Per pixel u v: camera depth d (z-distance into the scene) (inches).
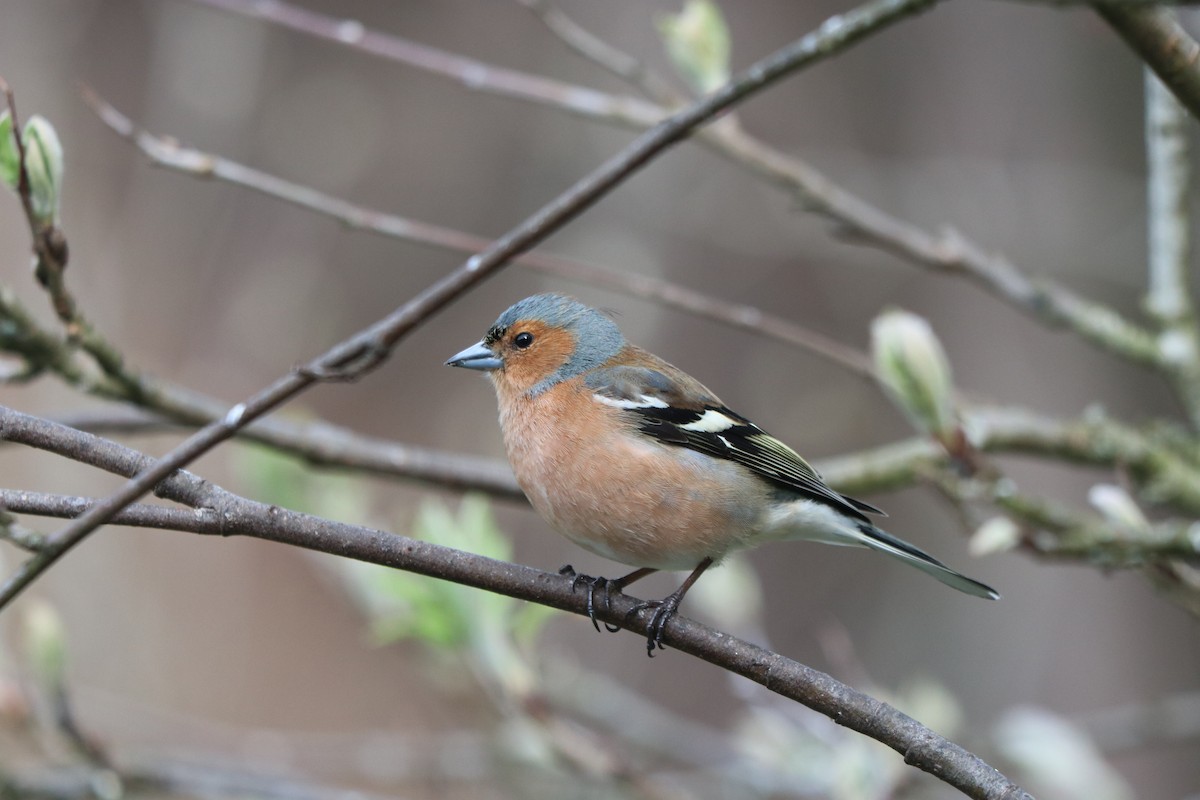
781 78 230.1
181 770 337.7
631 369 279.3
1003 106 580.1
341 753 412.5
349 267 653.9
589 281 334.6
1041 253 556.7
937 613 573.3
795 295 638.5
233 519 200.2
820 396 612.7
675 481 259.6
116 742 447.5
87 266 591.2
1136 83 560.1
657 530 261.9
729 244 603.5
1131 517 280.2
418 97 661.3
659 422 265.6
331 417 660.1
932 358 281.9
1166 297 336.2
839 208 340.5
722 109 231.0
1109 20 203.3
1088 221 553.6
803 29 662.5
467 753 400.8
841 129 641.0
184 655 578.2
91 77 617.0
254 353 630.5
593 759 313.3
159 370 605.3
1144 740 383.6
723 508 261.9
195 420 289.0
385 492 584.4
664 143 231.6
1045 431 336.8
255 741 420.2
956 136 593.9
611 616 227.3
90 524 185.9
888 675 569.6
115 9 620.7
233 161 626.5
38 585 536.1
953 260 341.1
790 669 204.2
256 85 617.9
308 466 308.7
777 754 353.4
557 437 268.7
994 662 531.5
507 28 655.1
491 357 292.2
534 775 392.5
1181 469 337.1
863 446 607.8
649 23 628.4
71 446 198.4
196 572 601.9
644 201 617.3
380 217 308.7
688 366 629.0
